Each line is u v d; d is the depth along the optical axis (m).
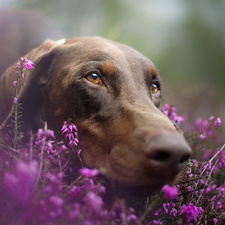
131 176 0.54
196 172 0.63
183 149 0.51
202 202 0.60
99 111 0.60
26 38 1.02
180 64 2.69
